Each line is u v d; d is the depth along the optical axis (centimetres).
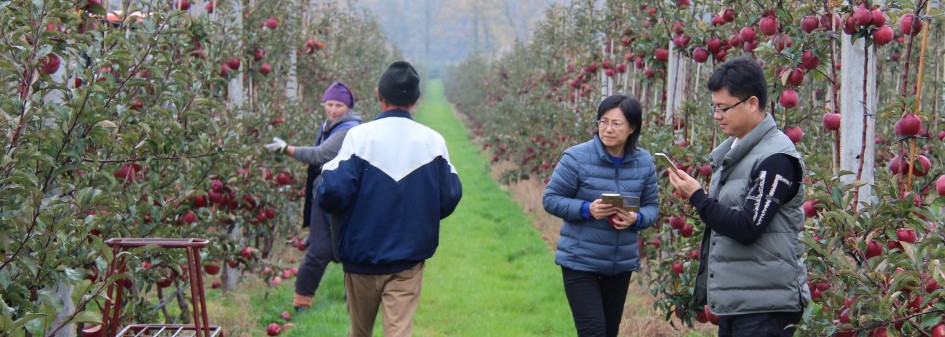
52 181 308
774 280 290
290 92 970
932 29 607
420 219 376
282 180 636
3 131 289
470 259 900
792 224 293
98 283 263
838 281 324
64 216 281
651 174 417
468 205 1333
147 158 383
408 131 380
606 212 383
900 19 359
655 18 662
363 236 369
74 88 337
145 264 419
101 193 294
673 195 476
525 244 959
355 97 1661
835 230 323
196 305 292
